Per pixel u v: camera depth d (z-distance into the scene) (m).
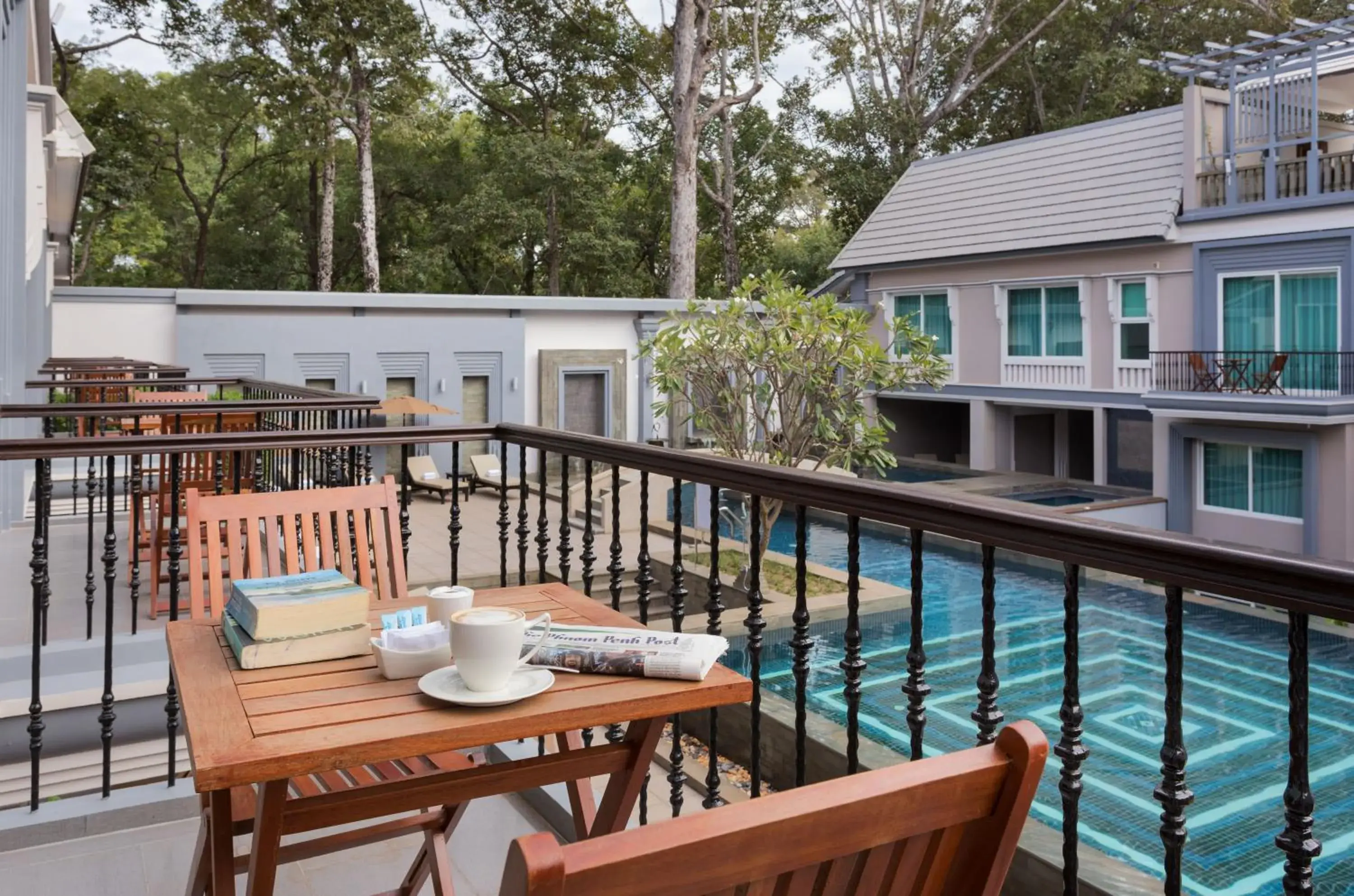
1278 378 16.83
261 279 32.75
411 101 26.55
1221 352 16.97
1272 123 17.03
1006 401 21.27
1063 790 1.71
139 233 32.41
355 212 32.50
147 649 4.52
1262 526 16.83
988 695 1.84
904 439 25.08
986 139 35.56
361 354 16.62
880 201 31.92
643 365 19.36
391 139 30.70
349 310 16.47
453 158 32.69
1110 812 7.07
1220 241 17.42
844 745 6.96
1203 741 8.38
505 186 30.08
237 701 1.67
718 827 0.79
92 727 4.06
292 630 1.87
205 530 3.02
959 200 22.53
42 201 11.73
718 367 11.46
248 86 28.50
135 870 2.95
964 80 34.41
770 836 0.82
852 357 10.93
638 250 34.28
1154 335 18.62
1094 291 19.66
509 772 2.00
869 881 0.90
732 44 30.92
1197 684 9.83
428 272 31.19
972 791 0.93
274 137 32.06
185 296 15.12
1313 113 16.38
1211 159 17.77
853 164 32.34
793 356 10.97
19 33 8.48
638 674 1.79
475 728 1.56
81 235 32.06
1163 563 1.51
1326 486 15.87
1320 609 1.30
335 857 3.06
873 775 0.90
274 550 2.63
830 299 10.99
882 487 2.06
